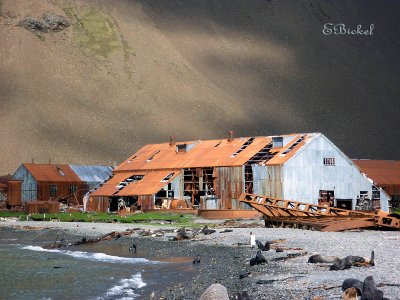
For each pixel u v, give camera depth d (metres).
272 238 48.62
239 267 35.88
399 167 113.62
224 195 83.44
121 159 179.00
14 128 181.12
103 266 40.72
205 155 91.06
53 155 173.38
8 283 34.78
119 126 195.62
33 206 94.44
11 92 198.75
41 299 29.83
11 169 163.25
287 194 76.38
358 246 40.31
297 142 80.69
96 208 94.44
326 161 79.31
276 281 29.14
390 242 42.41
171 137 104.19
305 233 51.34
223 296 17.80
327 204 78.06
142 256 45.25
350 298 21.97
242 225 64.81
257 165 79.75
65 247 53.47
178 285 31.41
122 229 65.56
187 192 90.06
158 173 92.88
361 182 81.25
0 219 85.75
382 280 26.75
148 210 86.69
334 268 31.17
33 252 50.06
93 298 29.55
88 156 176.62
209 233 55.88
